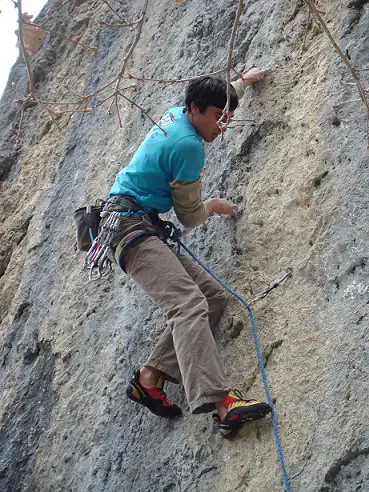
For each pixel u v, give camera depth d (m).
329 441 2.66
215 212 3.62
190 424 3.34
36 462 4.33
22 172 6.98
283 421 2.88
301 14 4.05
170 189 3.31
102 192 5.32
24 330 5.28
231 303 3.46
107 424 3.91
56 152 6.67
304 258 3.23
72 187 5.94
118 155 5.40
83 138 6.31
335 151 3.33
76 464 3.97
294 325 3.10
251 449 2.96
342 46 3.58
